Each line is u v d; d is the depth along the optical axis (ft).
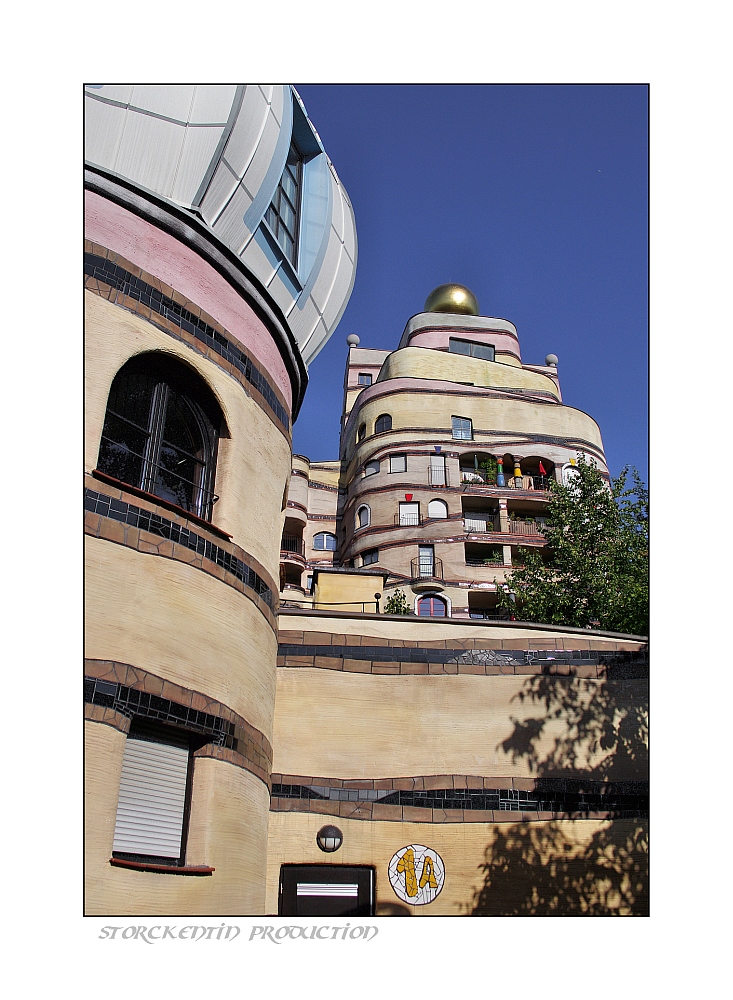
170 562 25.36
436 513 113.29
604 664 41.39
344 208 41.37
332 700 38.63
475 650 40.75
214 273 30.45
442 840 36.91
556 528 73.26
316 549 132.05
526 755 39.14
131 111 28.17
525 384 133.59
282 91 32.96
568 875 37.09
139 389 27.32
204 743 25.76
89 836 21.08
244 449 30.22
